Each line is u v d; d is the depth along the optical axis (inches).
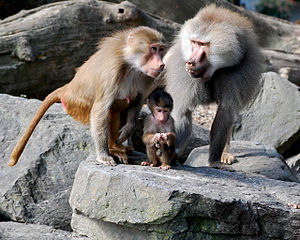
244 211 310.8
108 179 325.1
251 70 426.0
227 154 496.1
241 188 344.5
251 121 633.6
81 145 433.1
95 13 629.9
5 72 582.9
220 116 440.1
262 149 529.3
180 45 434.9
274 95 645.3
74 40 618.2
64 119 467.8
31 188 398.3
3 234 326.3
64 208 393.1
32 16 614.2
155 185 309.7
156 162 370.0
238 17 436.1
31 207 387.9
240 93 426.0
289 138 616.4
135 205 315.6
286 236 317.7
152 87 441.1
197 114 665.6
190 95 436.5
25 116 467.2
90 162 359.9
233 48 404.2
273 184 370.3
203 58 408.5
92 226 341.7
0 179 408.5
